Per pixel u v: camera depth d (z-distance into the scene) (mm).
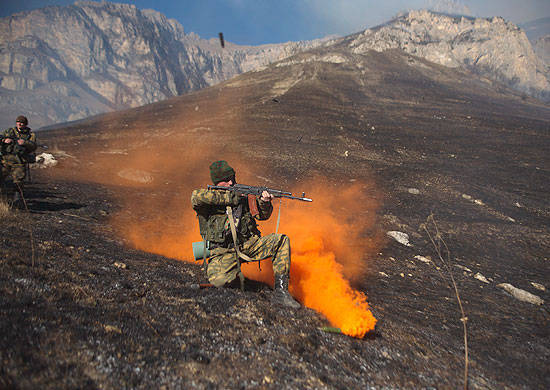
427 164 20984
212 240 3410
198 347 2293
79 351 1964
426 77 107375
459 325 4062
